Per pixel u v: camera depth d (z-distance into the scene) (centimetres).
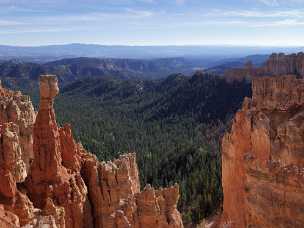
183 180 11381
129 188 4272
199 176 11169
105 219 4034
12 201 3459
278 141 4509
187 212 8975
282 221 3378
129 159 5112
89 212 4106
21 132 5356
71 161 4209
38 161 3891
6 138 3600
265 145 4478
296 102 6056
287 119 4884
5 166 3528
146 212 4056
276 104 6406
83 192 4056
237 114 5000
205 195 9538
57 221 3494
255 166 3606
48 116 3916
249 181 3662
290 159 4384
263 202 3503
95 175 4212
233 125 5028
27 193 3819
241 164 4725
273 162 3578
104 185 4178
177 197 4328
